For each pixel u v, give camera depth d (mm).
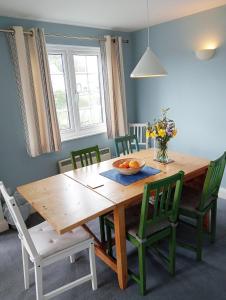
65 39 3256
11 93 2912
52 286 1972
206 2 2660
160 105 3762
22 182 3158
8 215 2734
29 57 2873
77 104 3578
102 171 2379
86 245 1804
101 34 3590
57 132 3170
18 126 3021
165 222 1918
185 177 2139
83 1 2441
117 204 1708
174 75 3459
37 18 2936
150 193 1759
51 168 3371
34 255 1604
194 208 2080
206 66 3072
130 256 2258
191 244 2346
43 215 1618
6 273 2141
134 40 3896
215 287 1874
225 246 2322
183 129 3531
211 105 3137
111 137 3793
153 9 2803
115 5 2609
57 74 3375
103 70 3568
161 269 2080
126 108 3979
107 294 1867
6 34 2758
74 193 1925
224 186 3205
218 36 2877
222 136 3121
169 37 3383
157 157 2547
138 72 2164
